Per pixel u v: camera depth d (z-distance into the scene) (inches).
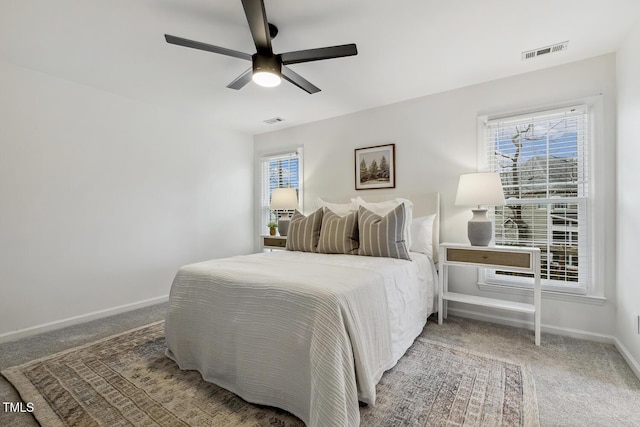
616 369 77.4
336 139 153.4
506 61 98.1
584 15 74.8
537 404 63.3
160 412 61.3
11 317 99.0
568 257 100.4
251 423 58.0
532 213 106.3
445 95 122.1
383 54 93.5
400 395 66.3
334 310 56.6
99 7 71.0
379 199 136.1
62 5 70.1
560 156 101.7
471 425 57.1
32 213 103.7
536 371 76.4
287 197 155.7
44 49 90.2
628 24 78.3
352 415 53.2
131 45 88.2
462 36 84.0
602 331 93.8
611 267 92.3
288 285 63.4
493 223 113.0
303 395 56.7
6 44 87.2
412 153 130.3
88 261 117.0
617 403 63.9
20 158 101.1
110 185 123.3
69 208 112.2
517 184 108.8
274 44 87.1
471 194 101.5
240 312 66.9
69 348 91.3
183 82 113.8
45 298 106.1
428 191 126.3
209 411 61.6
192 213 154.3
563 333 99.1
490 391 67.7
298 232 122.1
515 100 108.0
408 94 125.4
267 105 138.1
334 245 110.2
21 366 79.9
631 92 79.7
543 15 74.9
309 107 140.9
